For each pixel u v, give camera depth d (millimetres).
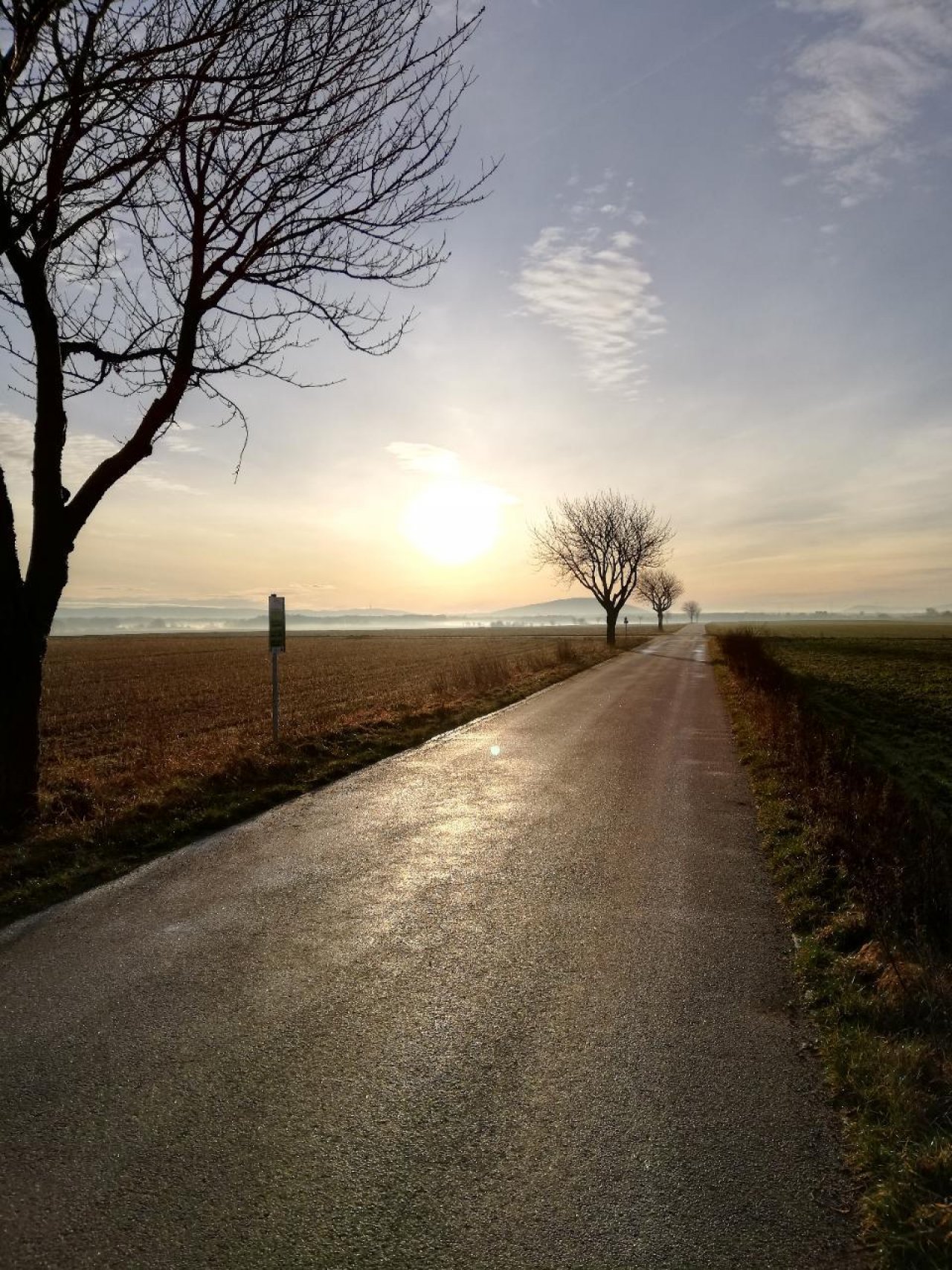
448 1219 2666
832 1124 3215
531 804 9125
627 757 12188
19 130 5465
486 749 13070
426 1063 3652
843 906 5641
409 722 16109
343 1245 2545
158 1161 2939
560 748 13172
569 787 10023
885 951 4555
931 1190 2775
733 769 11281
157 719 18828
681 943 5121
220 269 8109
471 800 9320
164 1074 3539
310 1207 2713
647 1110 3295
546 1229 2625
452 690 23062
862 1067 3529
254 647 66438
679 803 9156
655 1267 2480
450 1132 3137
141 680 32844
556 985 4496
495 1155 2996
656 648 54719
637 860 6945
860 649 53656
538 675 28828
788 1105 3346
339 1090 3424
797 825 7879
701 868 6719
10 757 7855
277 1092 3404
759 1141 3100
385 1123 3193
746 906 5824
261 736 14031
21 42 5414
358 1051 3748
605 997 4352
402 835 7758
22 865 6453
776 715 13766
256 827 8023
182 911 5625
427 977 4586
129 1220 2639
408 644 72312
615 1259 2508
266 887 6176
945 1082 3402
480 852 7176
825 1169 2938
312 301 7941
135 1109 3268
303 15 5969
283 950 4949
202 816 8180
